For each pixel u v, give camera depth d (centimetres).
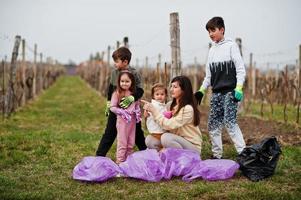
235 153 718
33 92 2067
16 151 727
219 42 650
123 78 608
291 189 516
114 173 557
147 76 2145
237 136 632
